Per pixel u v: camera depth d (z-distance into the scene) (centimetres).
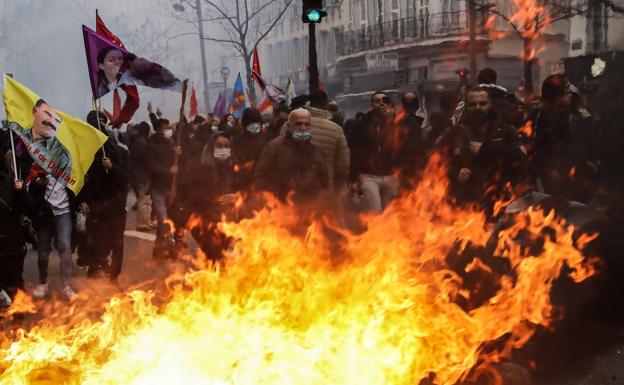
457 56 3731
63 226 821
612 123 1106
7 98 743
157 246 1044
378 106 1024
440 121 1120
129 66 908
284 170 773
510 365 509
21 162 802
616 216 594
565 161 765
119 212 845
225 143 803
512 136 748
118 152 848
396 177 1019
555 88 766
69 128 774
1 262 680
